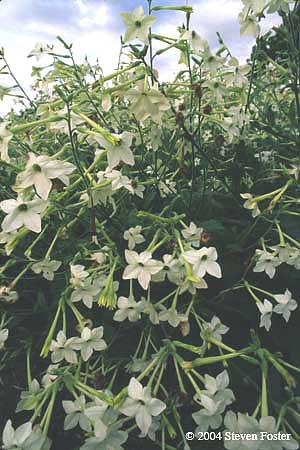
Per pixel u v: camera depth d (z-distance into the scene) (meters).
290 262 0.50
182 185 0.63
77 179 0.53
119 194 0.56
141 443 0.52
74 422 0.41
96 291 0.47
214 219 0.56
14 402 0.58
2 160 0.49
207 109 0.57
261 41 0.63
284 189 0.52
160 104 0.47
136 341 0.53
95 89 0.58
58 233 0.51
